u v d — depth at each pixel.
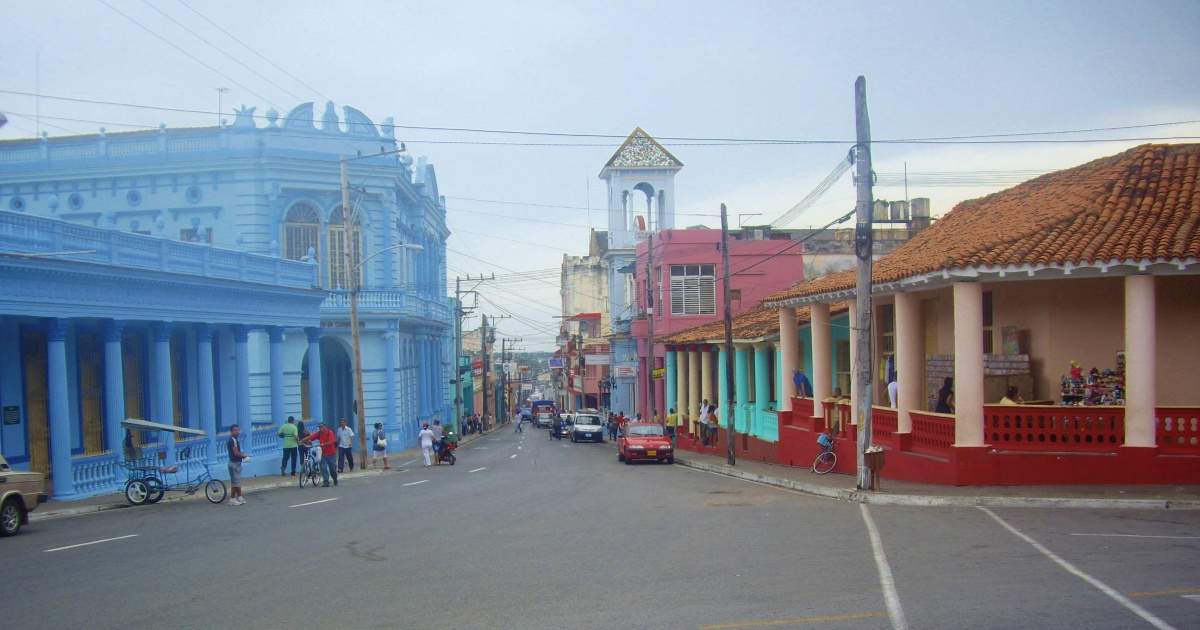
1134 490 15.30
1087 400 17.66
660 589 9.44
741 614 8.31
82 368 23.58
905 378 19.66
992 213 21.30
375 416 42.06
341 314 41.12
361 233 43.19
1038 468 16.39
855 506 15.93
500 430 83.44
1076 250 15.77
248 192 40.91
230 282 26.50
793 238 46.06
